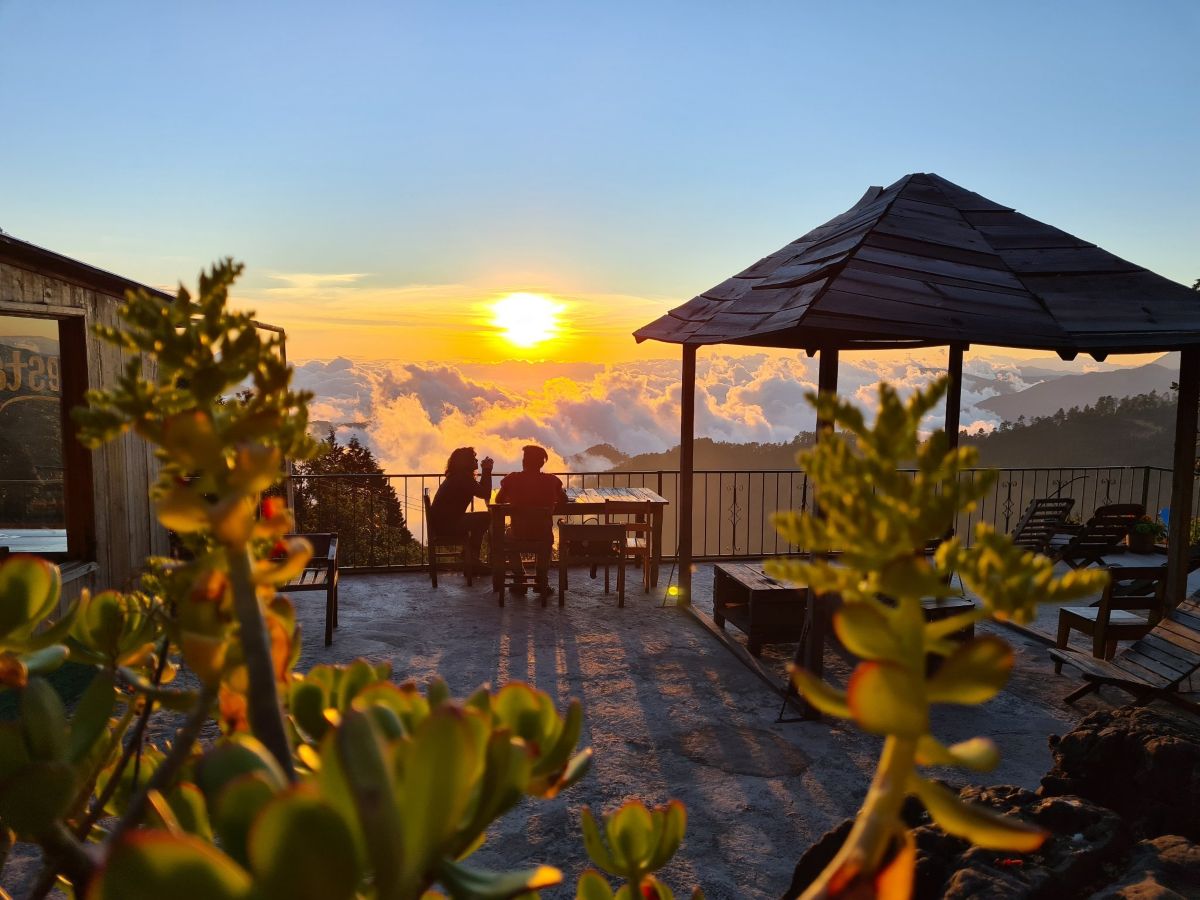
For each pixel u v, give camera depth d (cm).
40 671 66
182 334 49
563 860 391
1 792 50
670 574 980
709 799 452
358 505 1379
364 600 845
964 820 38
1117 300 629
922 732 38
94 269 618
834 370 638
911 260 640
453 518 896
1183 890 221
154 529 800
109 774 78
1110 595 641
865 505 40
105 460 699
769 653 690
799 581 42
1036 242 702
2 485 884
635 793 456
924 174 781
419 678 630
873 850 39
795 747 516
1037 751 519
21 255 560
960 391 684
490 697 65
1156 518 1038
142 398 49
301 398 51
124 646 72
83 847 53
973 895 215
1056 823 248
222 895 32
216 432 48
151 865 31
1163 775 299
